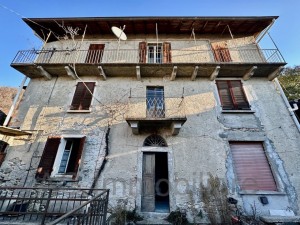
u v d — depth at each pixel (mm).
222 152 7742
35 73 9555
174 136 8109
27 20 10078
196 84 9578
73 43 11102
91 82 9656
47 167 7375
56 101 9078
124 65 9055
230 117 8562
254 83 9555
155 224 6449
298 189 7004
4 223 5199
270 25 10227
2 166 7465
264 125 8297
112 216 6496
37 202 6832
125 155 7727
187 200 6891
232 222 6250
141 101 9070
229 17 10156
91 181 7203
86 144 7930
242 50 10562
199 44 11000
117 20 10375
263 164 7621
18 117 8664
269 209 6672
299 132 8047
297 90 17547
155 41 11211
